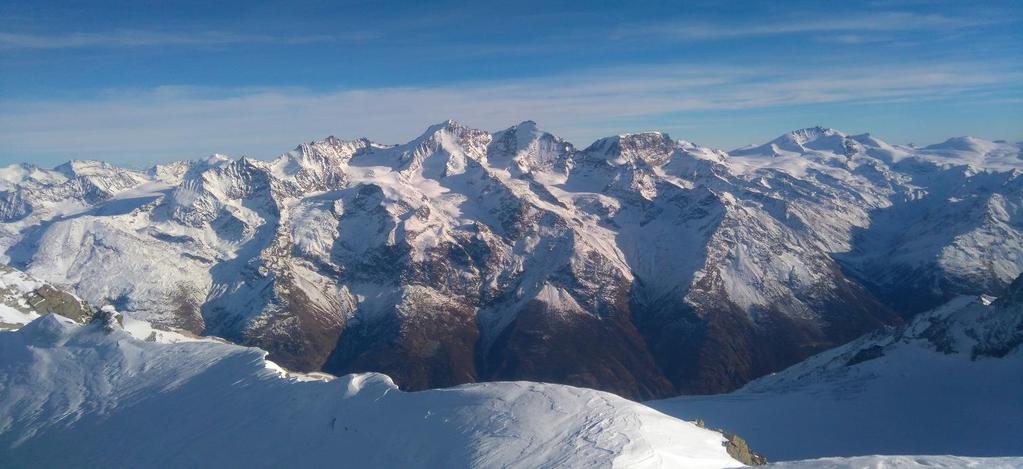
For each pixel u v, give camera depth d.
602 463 42.78
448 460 44.97
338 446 50.28
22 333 85.25
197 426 58.84
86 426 63.59
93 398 68.88
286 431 54.00
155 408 63.78
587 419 48.41
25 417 68.06
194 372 69.25
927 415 98.06
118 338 79.94
